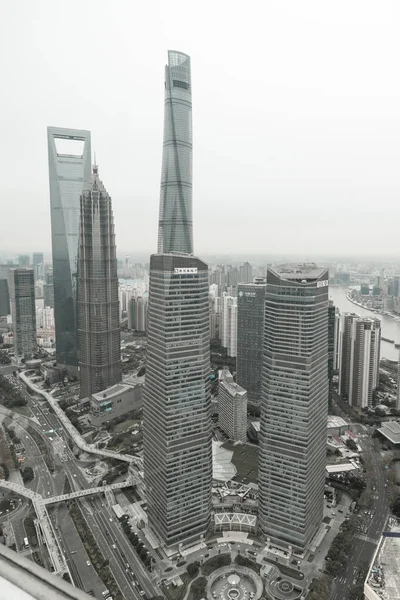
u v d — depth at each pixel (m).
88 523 195.00
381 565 123.00
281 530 178.62
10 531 182.00
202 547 179.88
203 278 174.00
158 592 155.62
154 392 179.50
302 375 167.88
